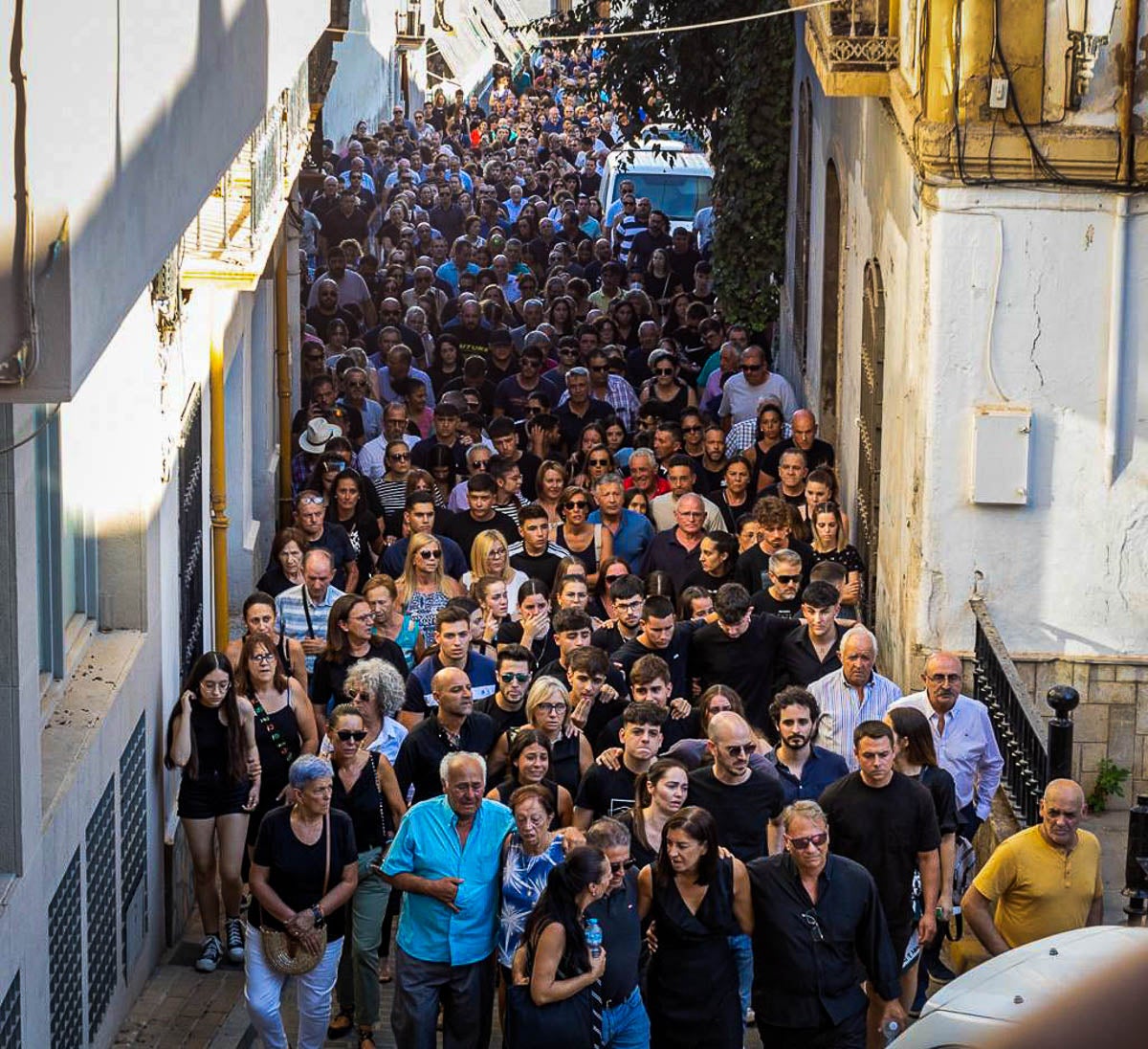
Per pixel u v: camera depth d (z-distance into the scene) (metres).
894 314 13.67
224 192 12.39
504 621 12.19
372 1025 9.90
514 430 15.93
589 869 8.12
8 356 5.59
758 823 9.30
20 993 7.92
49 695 9.57
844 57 13.41
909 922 9.20
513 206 34.62
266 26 10.45
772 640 11.62
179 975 10.94
